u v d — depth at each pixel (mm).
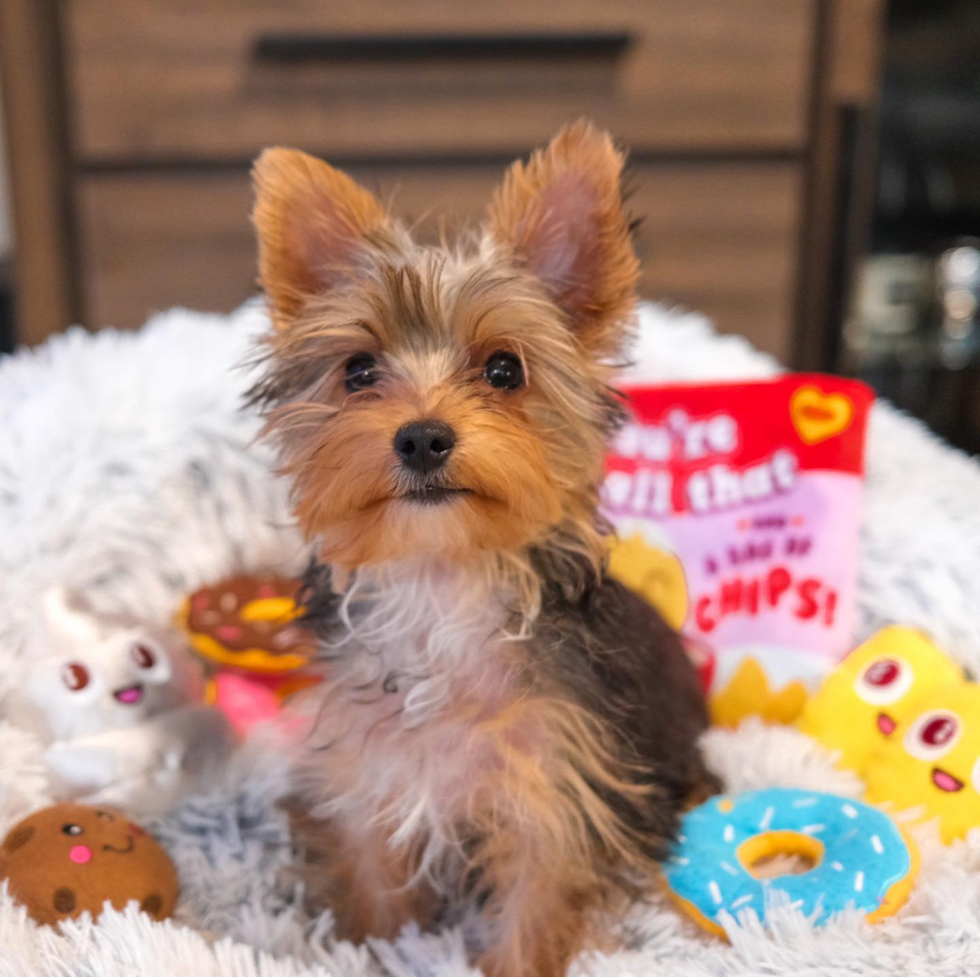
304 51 814
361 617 470
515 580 460
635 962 435
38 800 493
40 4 798
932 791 485
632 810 462
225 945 421
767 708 570
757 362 728
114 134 826
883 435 670
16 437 624
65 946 414
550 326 464
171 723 514
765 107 863
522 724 448
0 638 564
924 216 1009
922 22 972
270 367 488
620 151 468
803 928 421
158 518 618
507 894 467
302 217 473
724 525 604
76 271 854
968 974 405
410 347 455
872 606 581
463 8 823
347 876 487
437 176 851
